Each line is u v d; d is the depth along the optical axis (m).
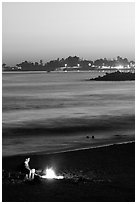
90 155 21.48
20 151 24.50
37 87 132.88
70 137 31.44
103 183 14.23
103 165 18.95
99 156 21.22
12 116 49.75
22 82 185.00
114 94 98.31
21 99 81.69
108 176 16.31
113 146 24.22
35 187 12.80
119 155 21.48
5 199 11.09
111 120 45.25
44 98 84.62
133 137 31.20
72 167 18.53
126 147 23.81
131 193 12.48
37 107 63.75
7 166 18.66
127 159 20.41
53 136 32.06
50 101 76.69
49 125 40.12
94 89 120.81
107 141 29.05
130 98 85.00
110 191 12.71
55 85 150.12
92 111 57.16
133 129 36.75
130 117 48.59
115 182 14.58
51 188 12.74
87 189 12.88
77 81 196.62
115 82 181.12
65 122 43.09
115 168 18.22
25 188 12.60
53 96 91.19
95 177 16.06
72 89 120.44
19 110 58.47
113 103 72.12
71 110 58.75
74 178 15.27
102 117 48.75
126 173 17.03
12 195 11.55
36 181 13.63
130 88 126.81
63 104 69.75
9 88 125.31
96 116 50.03
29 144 27.72
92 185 13.64
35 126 39.16
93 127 38.38
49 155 21.66
